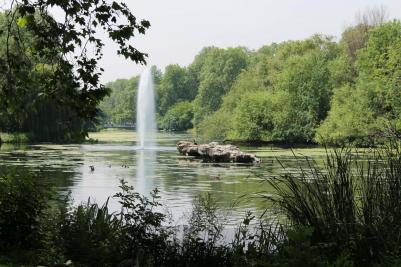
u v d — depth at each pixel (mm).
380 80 52531
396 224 6434
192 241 8016
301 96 68812
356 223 6516
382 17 83750
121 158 41062
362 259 6289
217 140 78625
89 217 8695
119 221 8758
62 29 9078
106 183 24906
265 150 53344
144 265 7336
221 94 119062
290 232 5176
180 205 18344
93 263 7691
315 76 69062
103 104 184875
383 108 51344
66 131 9359
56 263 7598
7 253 8062
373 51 57781
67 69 9180
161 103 160000
